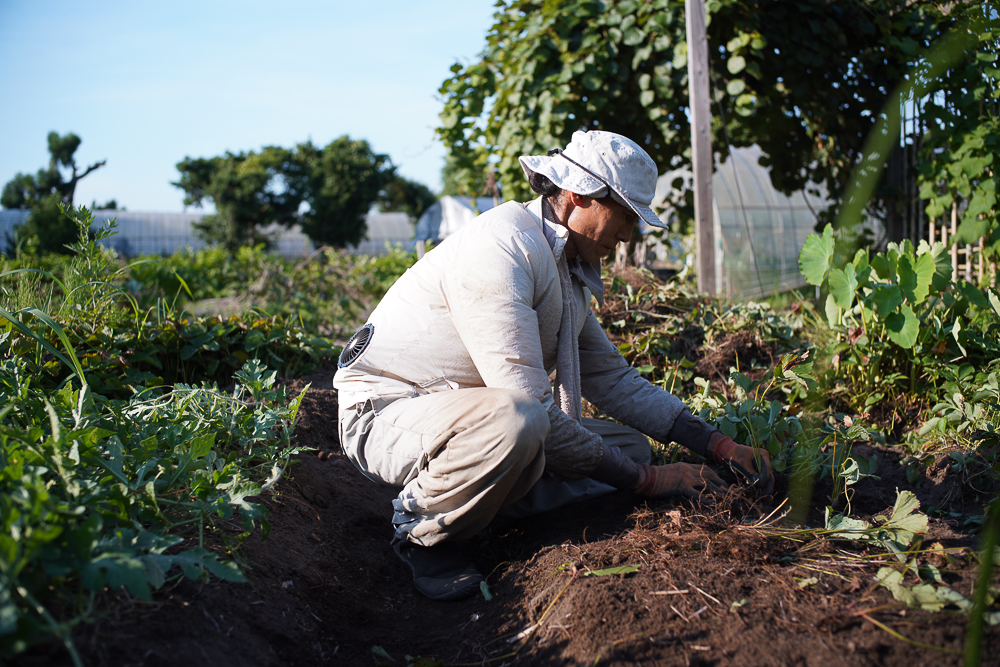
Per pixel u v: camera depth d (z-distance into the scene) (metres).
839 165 5.32
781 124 5.27
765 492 1.86
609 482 1.82
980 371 2.48
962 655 1.12
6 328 2.68
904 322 2.40
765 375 2.62
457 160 5.97
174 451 1.69
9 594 0.99
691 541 1.59
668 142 4.97
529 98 4.97
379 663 1.49
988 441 2.07
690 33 4.19
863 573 1.43
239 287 7.34
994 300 2.53
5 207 37.84
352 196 29.28
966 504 1.93
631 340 3.23
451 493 1.64
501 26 5.32
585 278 1.92
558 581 1.54
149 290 5.91
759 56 4.55
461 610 1.68
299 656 1.43
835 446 2.05
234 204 28.03
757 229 7.89
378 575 1.93
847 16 4.81
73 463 1.33
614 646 1.29
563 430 1.71
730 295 4.23
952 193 4.15
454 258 1.75
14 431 1.36
